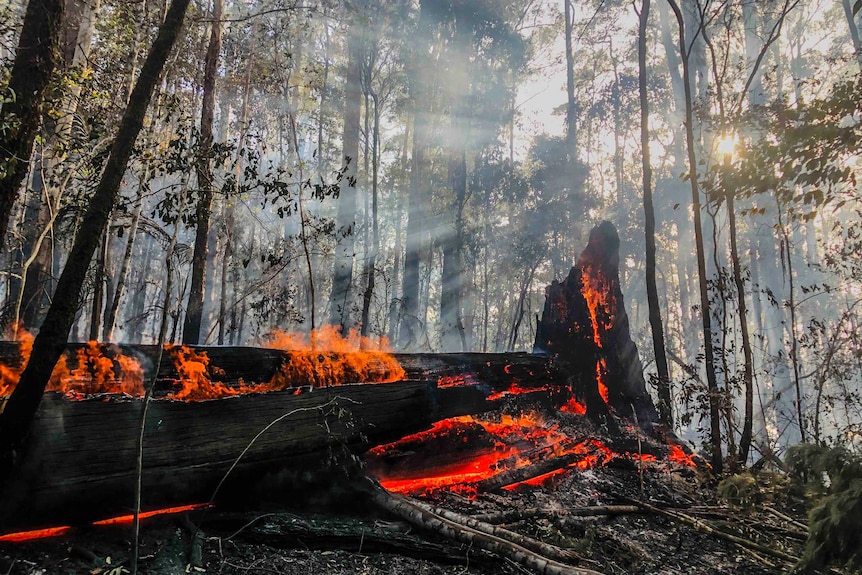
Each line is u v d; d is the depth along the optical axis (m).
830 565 3.76
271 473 3.60
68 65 5.73
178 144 5.90
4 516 2.58
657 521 4.85
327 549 3.31
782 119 3.94
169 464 3.04
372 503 3.88
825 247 8.77
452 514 3.79
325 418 3.66
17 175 3.78
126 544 2.92
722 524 4.79
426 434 4.97
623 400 7.45
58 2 4.02
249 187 6.67
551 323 7.70
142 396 3.28
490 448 5.43
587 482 5.54
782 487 5.72
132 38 6.92
